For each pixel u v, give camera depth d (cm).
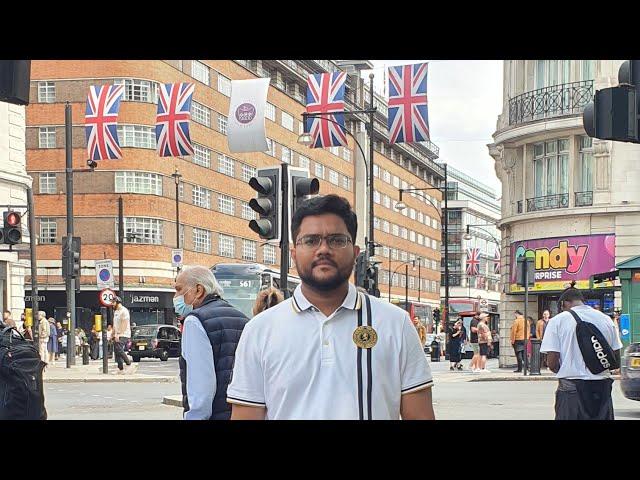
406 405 347
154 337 4541
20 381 604
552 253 3369
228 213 7194
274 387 339
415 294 11850
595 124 812
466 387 2375
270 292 854
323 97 2873
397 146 10994
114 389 2320
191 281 558
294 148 8325
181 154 2989
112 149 3138
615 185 3212
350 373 335
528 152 3519
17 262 4100
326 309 344
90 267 5988
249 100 2556
